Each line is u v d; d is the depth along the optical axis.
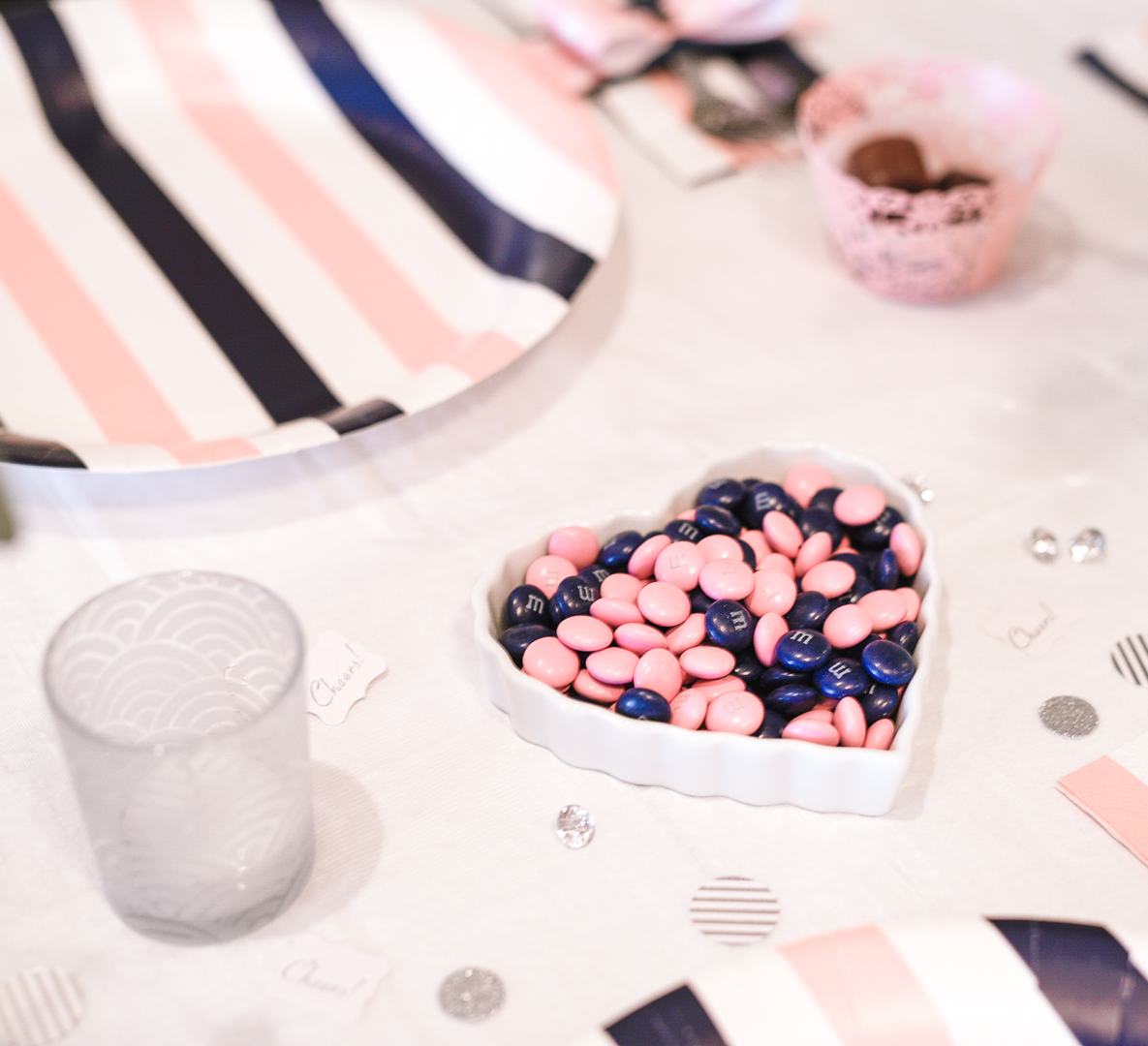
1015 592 0.55
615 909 0.48
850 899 0.48
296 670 0.43
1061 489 0.58
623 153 0.73
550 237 0.63
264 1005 0.46
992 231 0.62
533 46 0.76
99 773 0.43
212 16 0.72
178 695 0.48
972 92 0.66
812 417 0.61
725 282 0.66
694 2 0.76
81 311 0.62
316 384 0.60
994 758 0.51
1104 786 0.50
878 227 0.62
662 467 0.59
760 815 0.50
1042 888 0.48
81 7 0.71
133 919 0.47
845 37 0.78
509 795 0.50
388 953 0.47
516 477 0.58
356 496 0.58
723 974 0.44
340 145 0.70
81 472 0.58
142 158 0.69
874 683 0.49
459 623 0.54
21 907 0.47
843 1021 0.43
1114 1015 0.44
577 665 0.50
